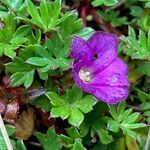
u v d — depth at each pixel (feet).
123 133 0.60
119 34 0.72
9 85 0.58
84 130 0.60
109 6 0.74
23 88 0.59
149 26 0.69
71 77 0.60
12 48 0.58
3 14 0.60
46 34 0.61
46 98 0.60
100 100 0.59
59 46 0.59
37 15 0.59
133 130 0.63
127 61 0.69
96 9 0.73
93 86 0.58
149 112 0.64
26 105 0.61
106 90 0.58
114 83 0.58
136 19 0.73
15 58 0.58
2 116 0.58
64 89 0.60
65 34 0.61
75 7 0.72
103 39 0.60
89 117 0.61
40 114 0.62
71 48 0.58
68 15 0.60
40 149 0.63
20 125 0.60
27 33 0.60
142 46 0.63
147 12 0.71
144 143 0.62
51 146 0.59
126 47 0.67
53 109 0.56
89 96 0.58
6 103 0.58
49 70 0.59
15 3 0.62
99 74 0.60
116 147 0.62
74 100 0.58
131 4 0.74
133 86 0.69
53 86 0.60
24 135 0.60
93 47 0.59
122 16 0.76
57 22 0.59
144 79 0.70
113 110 0.60
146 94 0.66
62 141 0.59
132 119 0.60
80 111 0.57
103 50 0.60
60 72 0.59
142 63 0.69
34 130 0.62
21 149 0.57
